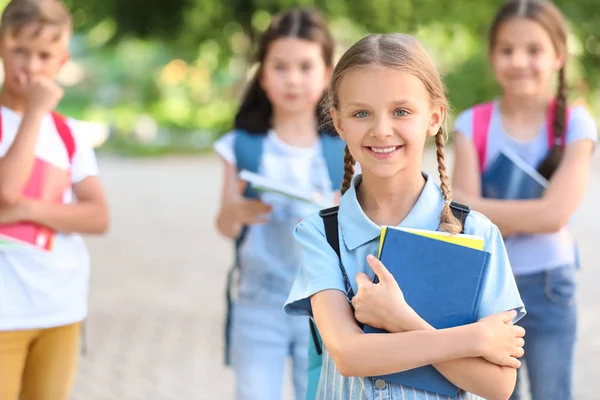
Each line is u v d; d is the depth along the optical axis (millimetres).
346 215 3111
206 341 8625
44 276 4297
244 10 28406
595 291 10570
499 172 4703
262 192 4961
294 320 4797
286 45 4992
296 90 4984
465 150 4777
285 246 4871
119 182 21859
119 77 41625
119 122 33688
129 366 7742
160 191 20266
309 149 5062
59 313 4328
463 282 2873
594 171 23312
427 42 29641
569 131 4656
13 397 4270
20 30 4375
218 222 5121
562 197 4504
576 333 4559
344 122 2980
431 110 3008
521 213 4469
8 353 4230
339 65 2996
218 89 37000
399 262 2902
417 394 2914
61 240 4422
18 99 4527
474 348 2750
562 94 4727
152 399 6867
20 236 4254
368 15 27594
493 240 3059
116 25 30531
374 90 2895
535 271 4496
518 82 4684
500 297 2977
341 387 3033
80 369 7621
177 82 39469
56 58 4512
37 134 4320
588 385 7156
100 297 10469
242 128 5121
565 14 28484
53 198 4438
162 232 15070
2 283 4215
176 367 7738
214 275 11773
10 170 4223
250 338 4824
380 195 3090
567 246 4578
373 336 2822
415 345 2758
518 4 4758
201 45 29953
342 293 3008
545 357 4512
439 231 3025
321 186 5031
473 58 30734
